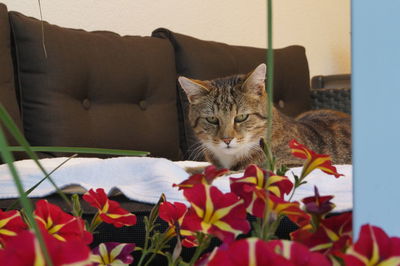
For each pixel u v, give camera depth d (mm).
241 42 3375
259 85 2363
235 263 279
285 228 1014
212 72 2678
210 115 2359
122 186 1315
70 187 1440
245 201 395
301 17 3715
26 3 2445
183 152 2672
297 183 471
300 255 294
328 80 3578
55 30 2188
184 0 3066
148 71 2459
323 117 2633
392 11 354
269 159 447
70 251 276
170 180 1348
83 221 473
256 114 2350
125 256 497
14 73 2139
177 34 2689
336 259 363
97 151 445
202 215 384
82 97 2232
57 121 2088
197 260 452
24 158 1943
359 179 366
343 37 4023
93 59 2266
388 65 356
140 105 2453
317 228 395
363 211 365
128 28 2828
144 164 1458
